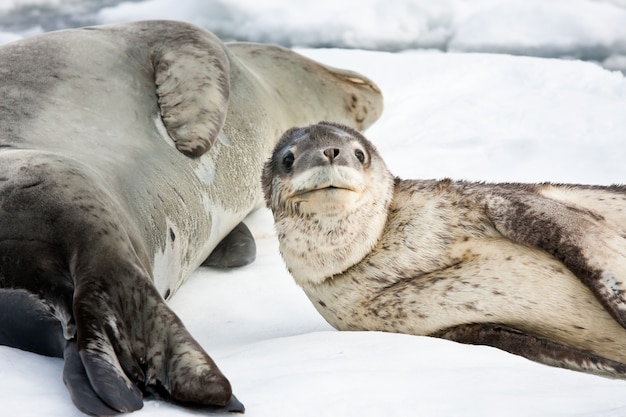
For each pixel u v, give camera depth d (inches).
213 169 934.4
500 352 609.6
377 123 1471.5
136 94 883.4
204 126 876.0
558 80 1649.9
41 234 597.3
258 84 1125.7
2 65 841.5
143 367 524.7
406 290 690.8
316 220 692.1
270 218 1141.1
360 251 700.0
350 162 665.6
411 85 1647.4
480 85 1640.0
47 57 866.8
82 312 534.0
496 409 465.1
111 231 601.3
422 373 541.3
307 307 841.5
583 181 1155.9
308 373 544.1
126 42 944.3
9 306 582.2
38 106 799.1
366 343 634.8
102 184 668.1
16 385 496.1
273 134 1111.0
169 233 804.6
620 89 1592.0
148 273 637.3
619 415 441.1
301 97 1234.0
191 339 529.0
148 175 792.9
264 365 584.1
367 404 478.6
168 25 997.2
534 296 665.0
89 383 479.8
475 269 678.5
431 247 695.1
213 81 917.2
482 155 1280.8
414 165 1256.8
